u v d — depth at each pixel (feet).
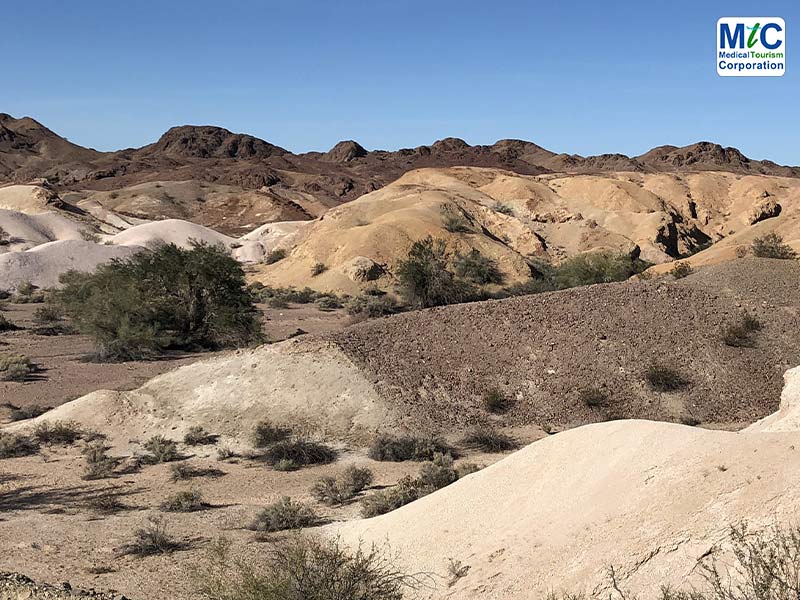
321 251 249.34
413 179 395.14
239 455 69.51
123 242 338.54
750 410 79.25
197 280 135.33
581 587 29.94
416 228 248.32
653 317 89.76
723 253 209.15
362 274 228.63
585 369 82.43
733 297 95.09
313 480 62.90
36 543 46.75
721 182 419.54
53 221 367.25
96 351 126.11
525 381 81.25
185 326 134.62
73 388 102.01
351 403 75.72
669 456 34.47
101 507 55.26
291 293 220.84
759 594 23.66
